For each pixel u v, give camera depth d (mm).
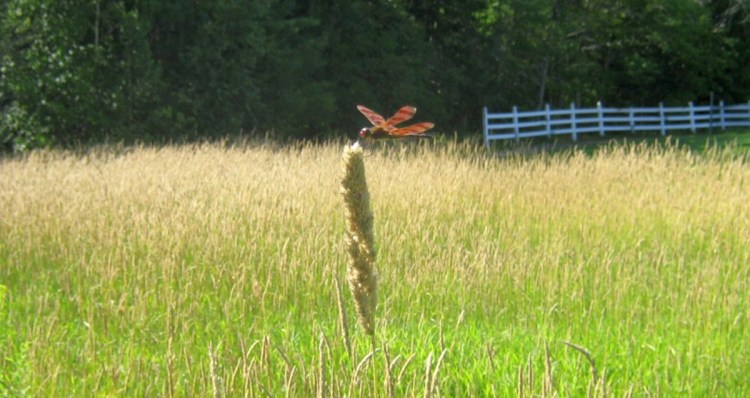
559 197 48594
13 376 23938
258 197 43188
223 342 25984
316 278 33500
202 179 49250
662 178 55156
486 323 29781
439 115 142500
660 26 164125
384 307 28656
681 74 173375
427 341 26469
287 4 123375
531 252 38000
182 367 24188
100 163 59531
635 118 145500
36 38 104000
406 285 32625
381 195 45281
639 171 57094
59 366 23172
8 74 105250
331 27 131375
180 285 31250
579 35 166375
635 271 35844
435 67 147000
